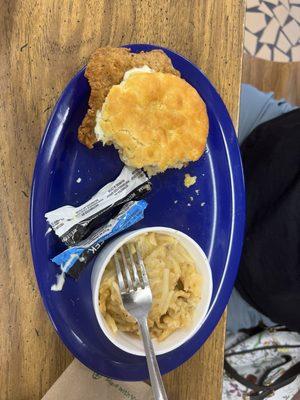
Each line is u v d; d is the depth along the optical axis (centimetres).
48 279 32
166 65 32
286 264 45
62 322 32
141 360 34
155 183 35
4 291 32
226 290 37
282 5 74
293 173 46
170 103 31
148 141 31
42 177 31
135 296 32
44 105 32
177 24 34
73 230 31
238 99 36
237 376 53
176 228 36
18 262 32
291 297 48
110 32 33
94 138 32
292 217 44
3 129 31
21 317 32
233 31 35
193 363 36
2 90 31
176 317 33
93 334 33
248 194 49
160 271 33
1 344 32
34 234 31
